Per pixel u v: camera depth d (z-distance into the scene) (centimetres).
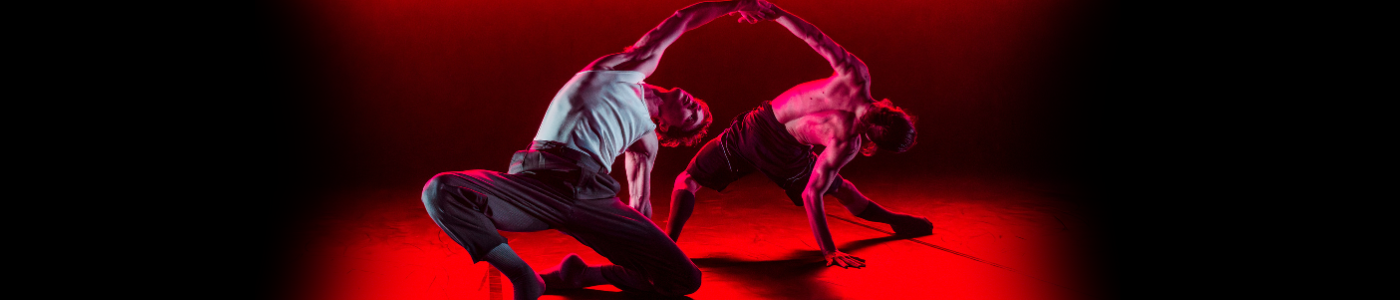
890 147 251
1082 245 303
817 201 273
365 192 484
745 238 323
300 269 271
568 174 200
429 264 274
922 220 327
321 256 290
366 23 648
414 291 239
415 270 265
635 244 206
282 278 260
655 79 694
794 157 293
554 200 199
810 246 305
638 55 222
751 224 357
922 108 687
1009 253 290
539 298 226
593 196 203
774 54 694
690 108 251
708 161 301
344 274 263
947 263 274
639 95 221
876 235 327
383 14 650
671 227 304
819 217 273
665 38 226
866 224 353
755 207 405
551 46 677
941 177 538
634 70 220
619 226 204
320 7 637
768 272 260
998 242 311
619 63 220
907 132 246
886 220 326
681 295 219
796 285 243
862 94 258
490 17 667
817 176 272
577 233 206
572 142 204
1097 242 308
